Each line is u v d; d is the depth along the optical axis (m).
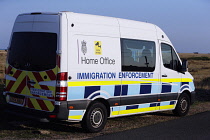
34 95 7.30
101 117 7.75
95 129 7.62
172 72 9.75
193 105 12.33
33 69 7.31
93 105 7.55
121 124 8.76
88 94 7.41
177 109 10.12
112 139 6.94
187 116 10.23
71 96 7.08
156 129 8.13
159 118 9.86
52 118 6.95
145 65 8.84
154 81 9.12
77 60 7.18
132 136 7.28
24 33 7.63
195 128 8.37
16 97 7.71
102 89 7.73
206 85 18.81
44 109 7.12
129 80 8.39
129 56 8.39
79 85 7.21
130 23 8.55
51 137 6.94
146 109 9.01
